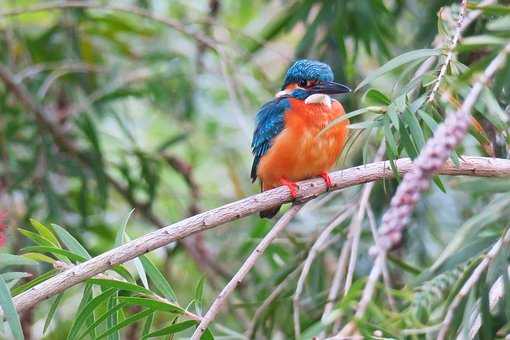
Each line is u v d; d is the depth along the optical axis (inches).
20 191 496.1
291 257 438.3
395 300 384.8
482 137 282.7
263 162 352.8
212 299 516.7
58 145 509.0
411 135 271.1
